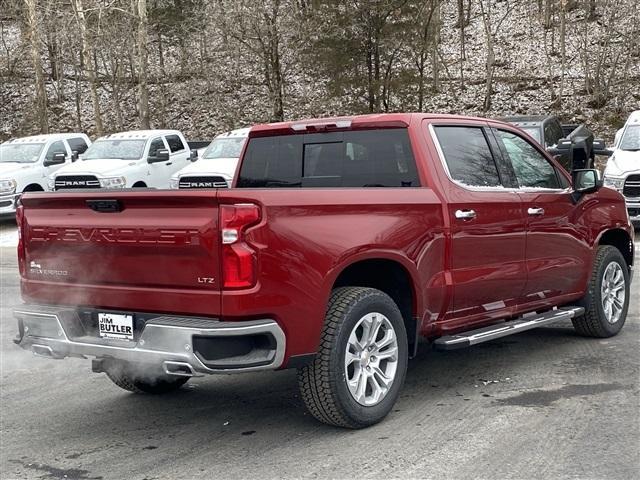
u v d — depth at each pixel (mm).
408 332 5160
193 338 4109
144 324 4453
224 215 4137
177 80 38375
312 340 4410
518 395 5383
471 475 3971
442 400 5332
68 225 4699
